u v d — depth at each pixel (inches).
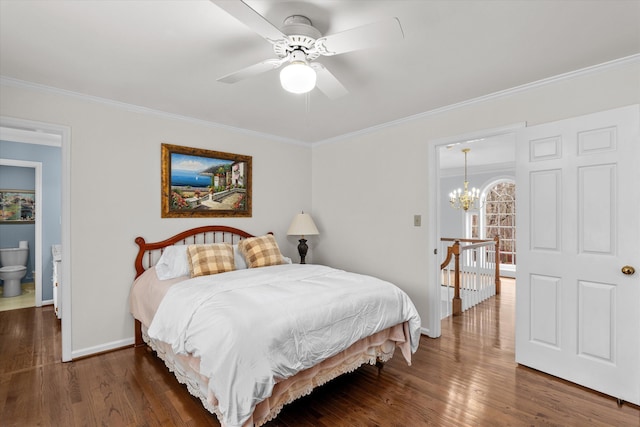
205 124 140.0
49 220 174.1
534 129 99.0
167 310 86.9
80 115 109.0
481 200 277.1
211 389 63.7
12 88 97.1
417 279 133.1
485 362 105.7
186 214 133.9
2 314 156.1
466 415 76.7
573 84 93.7
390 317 93.5
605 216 84.9
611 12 65.3
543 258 97.0
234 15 54.4
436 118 126.6
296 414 77.5
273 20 67.9
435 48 79.6
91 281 110.7
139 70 90.9
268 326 69.1
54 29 70.6
